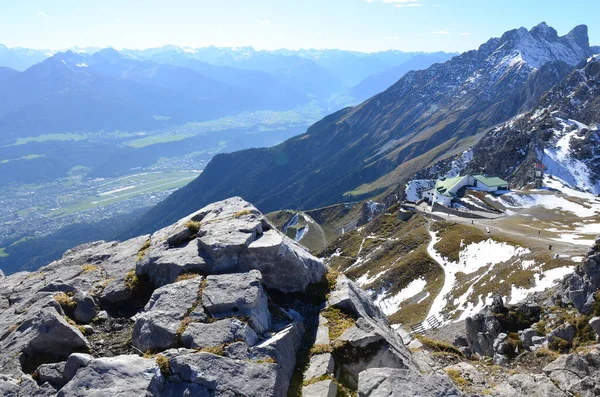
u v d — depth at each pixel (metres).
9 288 26.62
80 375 14.56
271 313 20.61
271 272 22.94
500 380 22.88
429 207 162.12
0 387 15.98
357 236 165.75
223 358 15.84
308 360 18.42
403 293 94.06
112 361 15.19
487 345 40.06
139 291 23.94
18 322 21.05
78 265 28.20
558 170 169.00
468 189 160.88
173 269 22.77
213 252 22.45
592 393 21.19
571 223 111.06
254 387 14.90
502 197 147.25
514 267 74.62
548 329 36.53
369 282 108.44
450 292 80.88
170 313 18.75
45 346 18.86
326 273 25.42
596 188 159.38
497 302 42.47
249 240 23.44
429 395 14.17
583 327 34.03
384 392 14.23
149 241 29.56
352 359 18.77
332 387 16.72
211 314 18.69
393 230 154.75
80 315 22.02
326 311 21.89
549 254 74.25
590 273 39.09
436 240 113.94
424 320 74.12
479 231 107.38
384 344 19.19
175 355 16.22
